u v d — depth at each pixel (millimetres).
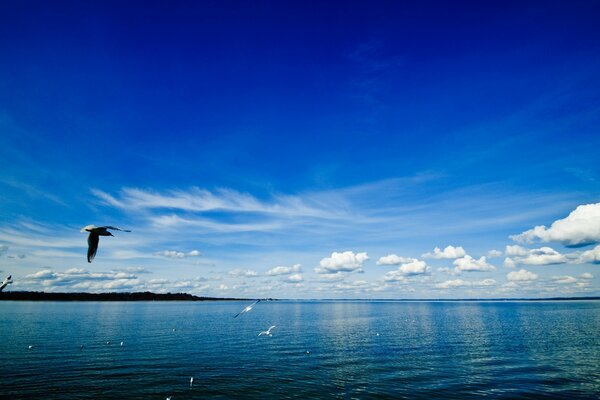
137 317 145625
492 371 48188
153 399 35781
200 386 40250
